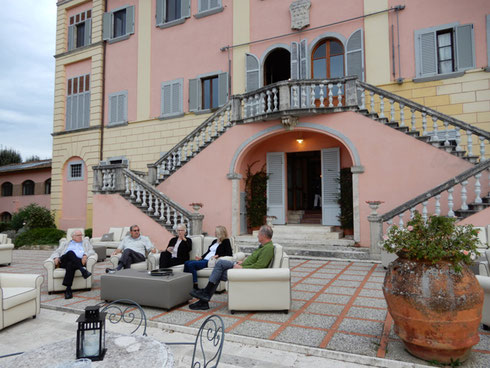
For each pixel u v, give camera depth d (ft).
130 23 45.98
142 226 32.14
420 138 26.17
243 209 34.65
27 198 62.59
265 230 14.93
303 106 29.43
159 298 14.48
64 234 42.22
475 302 9.13
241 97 32.94
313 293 16.65
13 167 70.33
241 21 39.14
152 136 43.52
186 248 19.04
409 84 31.48
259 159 36.27
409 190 26.27
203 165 34.37
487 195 23.68
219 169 33.63
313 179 40.42
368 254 25.07
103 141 46.80
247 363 9.85
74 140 48.55
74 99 49.57
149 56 44.62
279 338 11.25
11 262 27.35
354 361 9.79
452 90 29.84
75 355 7.41
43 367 6.85
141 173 38.14
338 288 17.54
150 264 19.02
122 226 33.27
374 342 10.75
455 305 9.01
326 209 33.14
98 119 46.98
